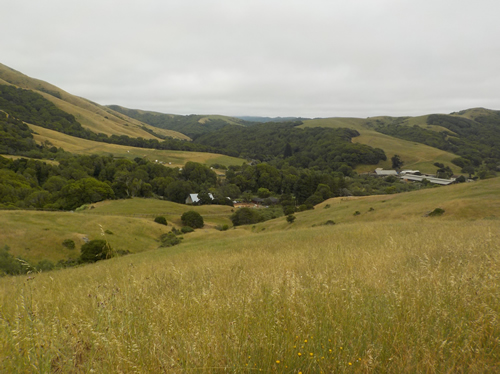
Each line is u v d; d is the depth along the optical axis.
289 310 3.55
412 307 3.59
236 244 20.38
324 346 2.90
